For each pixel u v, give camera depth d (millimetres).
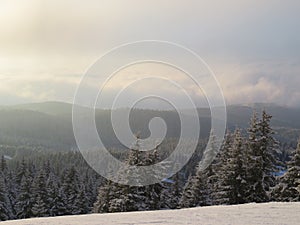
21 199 40906
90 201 46750
